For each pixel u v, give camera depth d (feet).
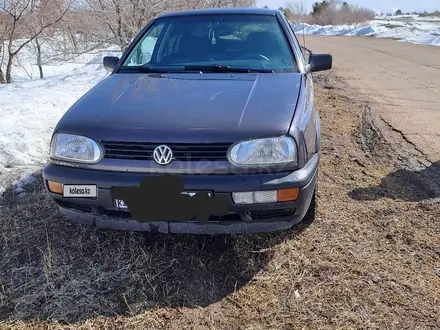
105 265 8.13
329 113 20.42
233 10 12.26
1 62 30.19
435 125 18.29
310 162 7.92
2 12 28.22
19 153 13.35
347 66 38.01
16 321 6.81
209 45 11.19
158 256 8.43
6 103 17.38
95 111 8.16
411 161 13.98
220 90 8.82
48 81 23.82
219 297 7.39
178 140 7.18
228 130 7.25
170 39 11.56
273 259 8.36
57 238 9.05
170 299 7.30
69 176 7.63
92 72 26.96
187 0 30.37
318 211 10.25
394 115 20.02
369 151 15.03
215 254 8.53
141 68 10.81
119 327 6.70
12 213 10.12
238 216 7.48
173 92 8.81
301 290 7.49
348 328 6.61
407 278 7.82
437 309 7.06
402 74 32.45
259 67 10.41
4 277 7.88
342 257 8.42
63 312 6.97
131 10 28.94
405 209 10.46
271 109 7.88
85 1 30.04
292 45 11.05
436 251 8.70
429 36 67.51
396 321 6.77
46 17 29.86
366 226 9.63
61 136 7.88
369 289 7.49
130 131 7.39
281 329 6.63
